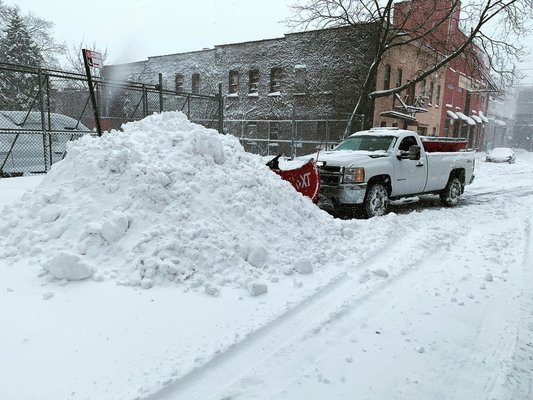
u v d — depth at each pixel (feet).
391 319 11.73
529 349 10.39
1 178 30.76
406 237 20.62
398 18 73.61
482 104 153.89
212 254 13.55
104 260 13.14
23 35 104.94
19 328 9.87
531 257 17.98
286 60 86.12
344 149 31.50
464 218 26.76
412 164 29.86
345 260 16.25
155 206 14.52
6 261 13.41
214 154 17.16
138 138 17.28
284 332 10.64
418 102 87.15
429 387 8.74
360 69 74.79
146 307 11.18
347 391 8.48
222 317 10.99
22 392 7.77
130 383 8.19
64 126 38.01
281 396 8.24
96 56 24.21
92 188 15.30
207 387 8.39
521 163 103.71
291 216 17.48
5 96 57.72
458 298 13.34
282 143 84.79
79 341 9.50
